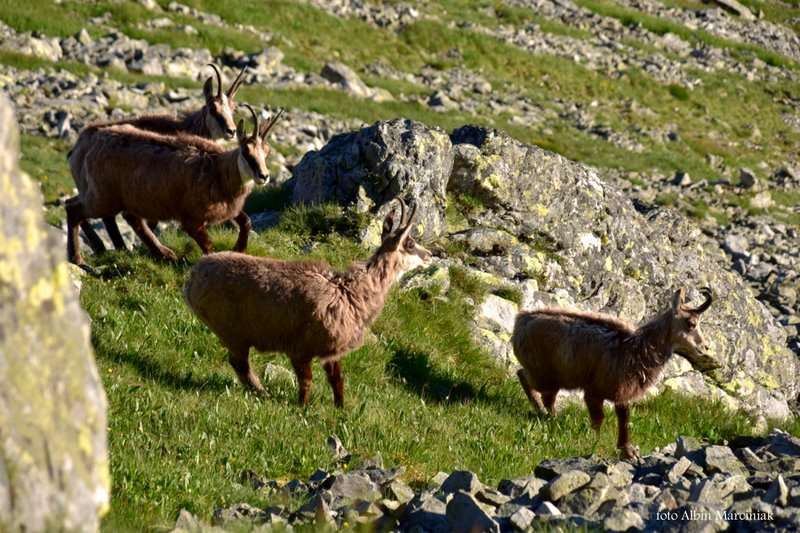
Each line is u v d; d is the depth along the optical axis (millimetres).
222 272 39500
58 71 118375
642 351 44281
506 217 65500
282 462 34000
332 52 154125
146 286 49344
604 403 55344
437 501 29734
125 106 112875
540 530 26906
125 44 130000
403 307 54406
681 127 166750
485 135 66062
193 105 118125
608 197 70250
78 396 16656
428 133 63094
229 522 27281
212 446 33469
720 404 59375
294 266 39688
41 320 16266
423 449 37281
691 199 126625
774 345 75250
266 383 42156
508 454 39344
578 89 170250
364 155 62344
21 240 16188
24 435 15555
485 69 166750
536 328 47062
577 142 142375
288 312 38906
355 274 40250
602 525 27562
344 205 61781
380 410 40844
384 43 163000
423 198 61750
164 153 51250
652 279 71000
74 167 54719
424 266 58312
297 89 132875
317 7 165750
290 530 26734
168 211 51594
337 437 36531
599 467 33938
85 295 45844
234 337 40062
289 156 110438
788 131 181250
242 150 50125
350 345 40188
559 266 65625
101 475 16812
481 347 55906
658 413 55125
